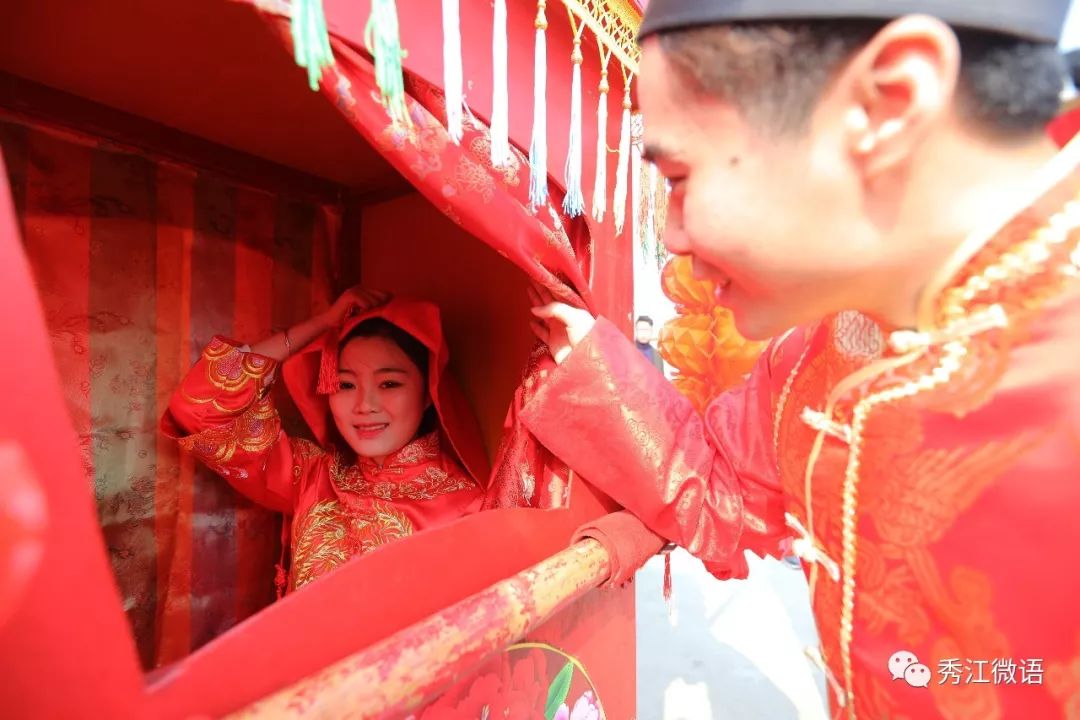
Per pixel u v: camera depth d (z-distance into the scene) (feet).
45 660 0.82
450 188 1.84
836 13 0.93
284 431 3.81
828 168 1.02
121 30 2.38
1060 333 1.11
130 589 3.34
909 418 1.31
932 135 1.01
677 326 3.20
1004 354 1.16
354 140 3.52
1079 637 1.09
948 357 1.23
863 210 1.06
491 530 1.95
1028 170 1.10
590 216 2.64
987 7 0.93
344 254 4.26
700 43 1.04
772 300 1.24
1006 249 1.12
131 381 3.31
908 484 1.31
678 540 2.38
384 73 1.39
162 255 3.41
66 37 2.43
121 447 3.29
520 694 2.17
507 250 2.10
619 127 2.88
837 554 1.56
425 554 1.67
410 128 1.69
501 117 1.77
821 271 1.13
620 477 2.39
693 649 5.44
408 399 3.43
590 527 2.27
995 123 1.02
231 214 3.71
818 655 1.77
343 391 3.46
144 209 3.33
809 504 1.65
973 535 1.21
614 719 3.01
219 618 3.77
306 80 2.81
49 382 0.81
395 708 1.19
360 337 3.43
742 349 2.91
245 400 3.30
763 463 2.27
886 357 1.40
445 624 1.39
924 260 1.15
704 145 1.10
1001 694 1.21
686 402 2.55
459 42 1.59
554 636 2.42
